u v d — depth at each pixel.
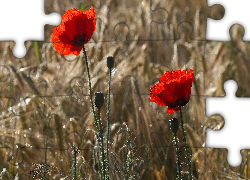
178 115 2.26
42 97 2.29
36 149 2.25
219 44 2.32
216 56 2.33
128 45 2.36
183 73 1.96
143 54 2.31
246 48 2.30
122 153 2.16
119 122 2.25
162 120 2.25
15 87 2.30
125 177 2.12
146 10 2.40
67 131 2.24
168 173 2.21
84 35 1.99
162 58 2.36
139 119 2.23
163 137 2.24
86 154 2.20
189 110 2.27
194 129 2.25
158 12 2.43
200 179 2.22
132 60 2.31
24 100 2.28
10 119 2.28
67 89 2.29
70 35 1.99
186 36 2.39
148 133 2.23
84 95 2.27
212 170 2.22
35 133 2.26
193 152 2.23
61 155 2.23
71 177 2.16
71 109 2.27
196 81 2.29
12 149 2.25
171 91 1.95
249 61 2.31
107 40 2.35
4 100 2.31
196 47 2.36
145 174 2.19
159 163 2.23
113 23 2.40
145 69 2.29
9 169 2.24
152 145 2.22
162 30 2.38
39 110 2.28
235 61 2.31
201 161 2.23
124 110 2.26
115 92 2.26
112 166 2.12
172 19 2.42
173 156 2.22
